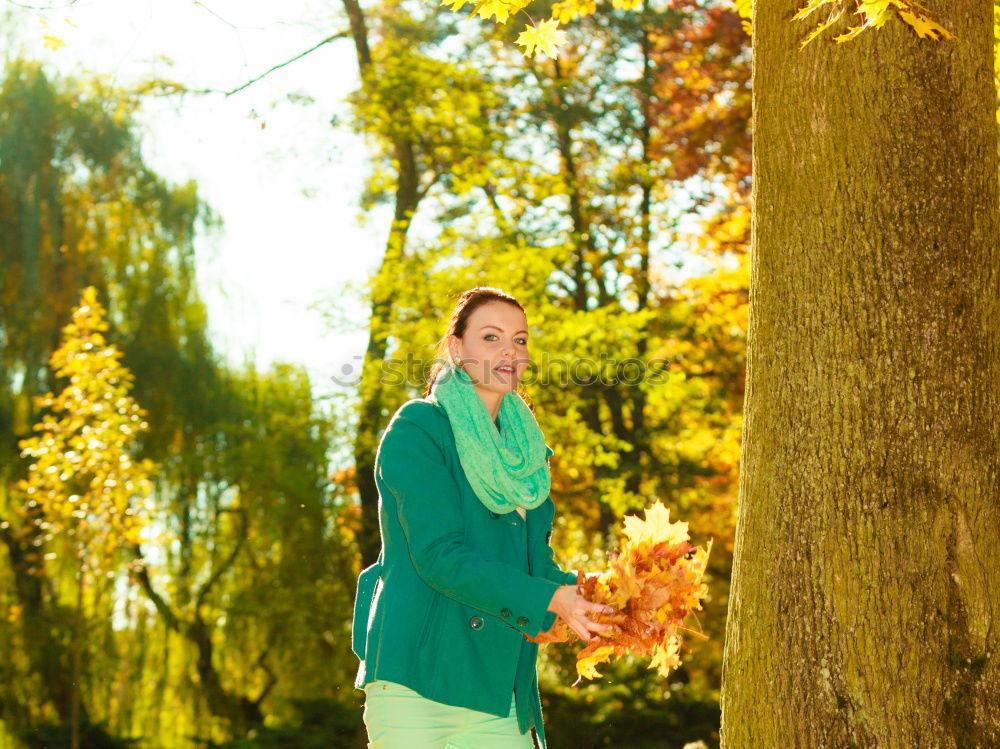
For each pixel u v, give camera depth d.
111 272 17.00
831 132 3.16
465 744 2.84
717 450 19.27
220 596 16.91
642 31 19.08
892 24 3.15
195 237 17.27
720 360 18.83
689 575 2.71
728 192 19.30
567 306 18.77
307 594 16.34
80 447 12.00
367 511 16.88
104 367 12.42
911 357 3.05
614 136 19.30
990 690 2.96
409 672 2.69
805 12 3.06
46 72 16.75
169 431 16.66
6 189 16.42
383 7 18.05
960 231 3.13
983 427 3.08
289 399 17.38
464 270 14.98
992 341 3.14
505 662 2.72
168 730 16.69
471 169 17.58
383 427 15.73
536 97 18.83
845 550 3.05
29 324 16.41
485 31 18.30
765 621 3.17
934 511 3.01
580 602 2.58
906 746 2.96
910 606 2.99
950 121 3.17
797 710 3.09
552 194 17.36
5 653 15.77
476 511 2.78
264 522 16.69
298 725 14.82
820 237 3.16
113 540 12.24
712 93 18.45
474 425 2.76
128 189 17.14
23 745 14.49
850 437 3.07
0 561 16.03
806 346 3.15
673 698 14.36
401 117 17.34
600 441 15.57
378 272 16.67
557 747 13.60
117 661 16.23
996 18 5.41
